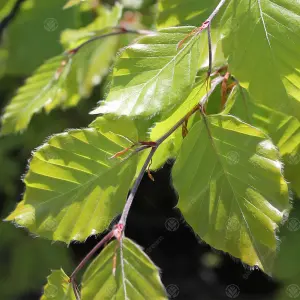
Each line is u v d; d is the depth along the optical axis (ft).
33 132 5.35
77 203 2.02
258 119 2.11
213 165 1.99
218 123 2.00
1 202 6.15
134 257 1.96
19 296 5.97
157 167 2.10
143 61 1.95
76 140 2.03
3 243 5.99
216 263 7.41
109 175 2.02
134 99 1.93
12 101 2.60
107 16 2.66
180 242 7.34
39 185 2.02
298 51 1.96
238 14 1.98
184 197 1.99
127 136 2.06
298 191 2.12
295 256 4.39
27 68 3.11
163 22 2.13
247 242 1.96
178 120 2.03
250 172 1.97
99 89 3.80
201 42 2.00
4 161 6.04
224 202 1.98
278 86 1.95
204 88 2.01
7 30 2.96
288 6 1.98
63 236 2.01
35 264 5.95
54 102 2.61
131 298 1.95
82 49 2.58
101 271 1.97
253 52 1.96
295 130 2.10
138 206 6.93
